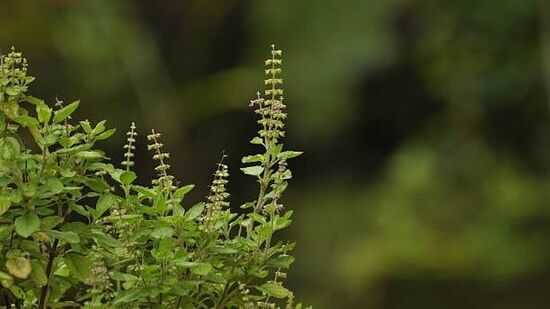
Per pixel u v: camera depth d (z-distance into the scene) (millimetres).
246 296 2986
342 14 15711
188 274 2902
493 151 13906
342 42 15594
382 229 12273
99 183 2848
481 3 14133
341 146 15812
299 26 15914
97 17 15125
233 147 15727
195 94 15828
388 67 15508
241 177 15266
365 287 10617
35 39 14641
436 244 11250
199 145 15625
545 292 10070
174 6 16203
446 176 13445
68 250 2943
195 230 2893
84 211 2842
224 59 16453
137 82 15414
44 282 2785
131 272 2906
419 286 10367
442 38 14430
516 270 10297
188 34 16281
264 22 16094
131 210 2910
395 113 15703
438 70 14508
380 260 10812
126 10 15703
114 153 14914
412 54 15289
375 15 15500
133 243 2861
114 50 15234
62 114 2822
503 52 14141
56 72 14797
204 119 15719
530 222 11461
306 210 13617
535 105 14047
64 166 2809
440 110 15414
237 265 2947
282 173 2996
